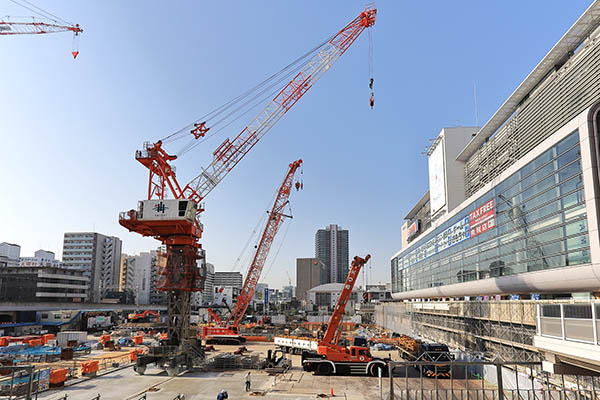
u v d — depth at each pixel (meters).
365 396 35.25
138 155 53.97
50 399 33.06
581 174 32.31
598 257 30.06
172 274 50.25
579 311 19.98
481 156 71.69
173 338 50.03
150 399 33.94
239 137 71.06
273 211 100.19
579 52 41.09
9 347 57.62
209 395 35.62
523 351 39.28
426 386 38.50
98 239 199.88
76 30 94.94
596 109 31.23
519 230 43.34
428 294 83.06
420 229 117.56
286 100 72.38
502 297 56.50
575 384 28.94
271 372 45.78
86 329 108.31
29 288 116.69
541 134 48.47
